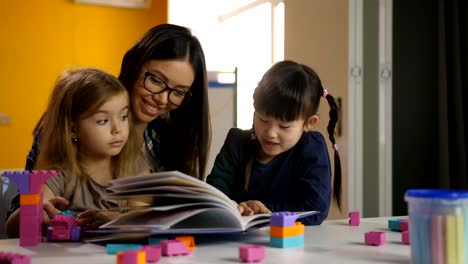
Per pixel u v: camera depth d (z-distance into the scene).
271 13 2.56
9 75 3.24
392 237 0.78
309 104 1.03
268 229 0.85
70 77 1.05
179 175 0.66
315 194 1.03
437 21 2.10
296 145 1.11
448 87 2.10
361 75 1.90
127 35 3.48
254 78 2.63
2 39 3.23
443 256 0.50
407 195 0.54
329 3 2.00
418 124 2.08
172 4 2.94
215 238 0.75
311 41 2.12
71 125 1.01
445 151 2.02
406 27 2.07
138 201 0.86
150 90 1.08
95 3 3.39
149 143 1.25
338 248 0.68
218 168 1.17
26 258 0.53
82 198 1.02
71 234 0.71
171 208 0.66
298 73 1.03
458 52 2.08
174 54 1.08
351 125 1.88
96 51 3.42
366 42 1.92
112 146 1.01
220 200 0.67
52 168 1.01
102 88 0.99
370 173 1.91
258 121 1.03
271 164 1.12
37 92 3.29
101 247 0.67
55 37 3.34
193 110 1.20
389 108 1.94
